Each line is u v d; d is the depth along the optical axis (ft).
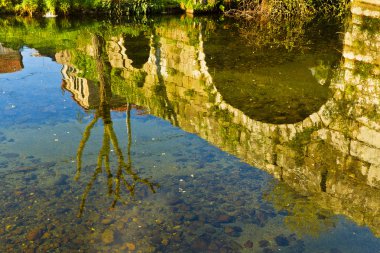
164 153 22.59
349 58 35.60
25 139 24.26
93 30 54.19
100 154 22.43
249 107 27.63
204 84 32.68
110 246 15.26
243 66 38.70
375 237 15.66
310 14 65.77
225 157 22.12
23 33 51.83
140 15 65.87
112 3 65.21
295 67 38.86
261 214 17.12
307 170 20.11
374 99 27.09
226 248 15.17
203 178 20.01
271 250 15.07
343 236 15.72
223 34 52.65
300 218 16.84
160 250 15.07
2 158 21.90
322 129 23.09
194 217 16.99
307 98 30.22
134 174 20.38
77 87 32.91
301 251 15.02
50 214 17.16
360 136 21.01
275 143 22.54
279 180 19.70
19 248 15.06
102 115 27.78
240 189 19.02
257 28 56.85
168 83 34.76
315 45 47.26
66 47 45.19
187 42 47.60
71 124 26.45
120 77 35.68
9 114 27.84
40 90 32.60
